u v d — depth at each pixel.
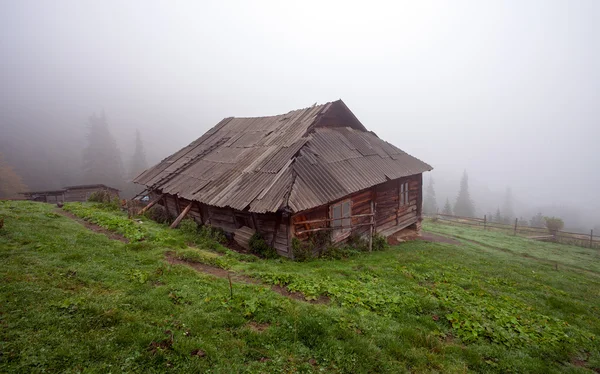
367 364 5.80
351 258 14.14
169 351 5.36
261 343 6.05
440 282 10.98
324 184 14.30
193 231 15.30
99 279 7.73
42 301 6.11
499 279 12.71
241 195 13.88
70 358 4.80
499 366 6.36
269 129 20.59
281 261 12.36
